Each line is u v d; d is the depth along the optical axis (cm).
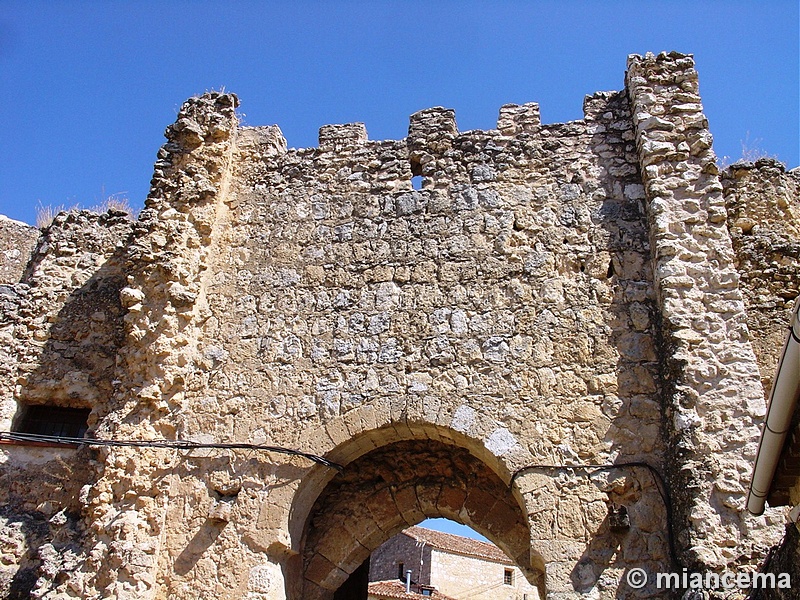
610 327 970
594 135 1109
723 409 850
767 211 1124
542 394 946
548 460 909
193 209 1138
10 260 1563
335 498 1101
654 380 931
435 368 988
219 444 993
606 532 863
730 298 916
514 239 1050
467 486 1076
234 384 1034
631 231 1027
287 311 1071
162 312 1058
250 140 1231
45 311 1259
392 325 1027
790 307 1033
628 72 1122
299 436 988
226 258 1130
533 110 1153
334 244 1109
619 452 901
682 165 1011
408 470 1102
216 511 955
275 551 945
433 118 1183
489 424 941
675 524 838
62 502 1073
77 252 1315
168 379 1024
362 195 1141
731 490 802
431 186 1121
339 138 1203
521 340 981
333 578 1059
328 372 1018
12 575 1013
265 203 1166
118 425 998
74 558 941
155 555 937
